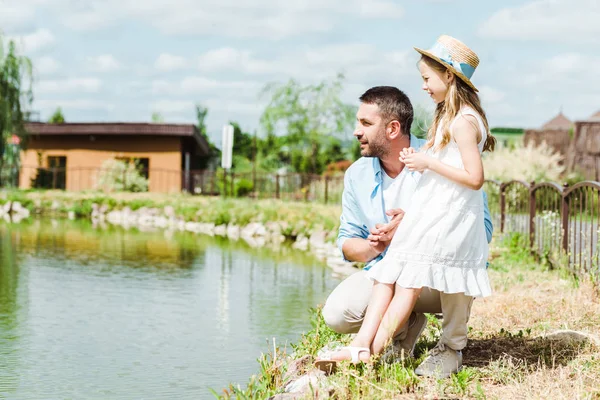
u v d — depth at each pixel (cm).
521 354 414
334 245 1331
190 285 873
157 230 1719
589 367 377
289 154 3444
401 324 355
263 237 1586
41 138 2886
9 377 490
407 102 386
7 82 2583
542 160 2241
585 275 666
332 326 397
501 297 615
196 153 3400
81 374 498
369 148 386
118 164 2722
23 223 1827
